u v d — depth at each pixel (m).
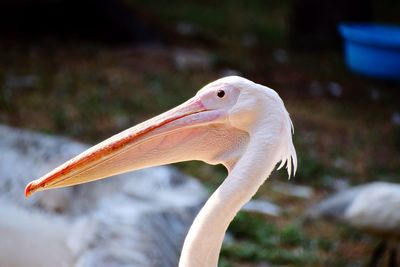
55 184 4.48
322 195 12.13
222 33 23.08
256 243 10.29
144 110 14.72
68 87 15.51
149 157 4.59
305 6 21.33
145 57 18.00
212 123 4.54
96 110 14.39
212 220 4.41
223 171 12.55
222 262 9.40
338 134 15.05
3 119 13.41
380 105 17.33
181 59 18.08
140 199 9.30
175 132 4.58
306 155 13.52
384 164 13.71
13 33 18.66
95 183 9.93
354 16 21.02
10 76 15.69
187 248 4.47
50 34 19.02
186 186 9.92
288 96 17.25
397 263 10.04
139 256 7.40
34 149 10.41
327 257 10.07
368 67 17.16
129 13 20.12
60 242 8.59
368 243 10.61
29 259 8.13
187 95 15.84
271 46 21.92
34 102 14.48
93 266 7.10
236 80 4.55
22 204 9.59
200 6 27.27
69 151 10.38
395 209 9.06
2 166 10.12
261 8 28.69
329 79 18.84
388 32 18.66
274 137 4.40
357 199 9.48
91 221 8.39
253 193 4.42
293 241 10.39
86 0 19.02
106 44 19.16
